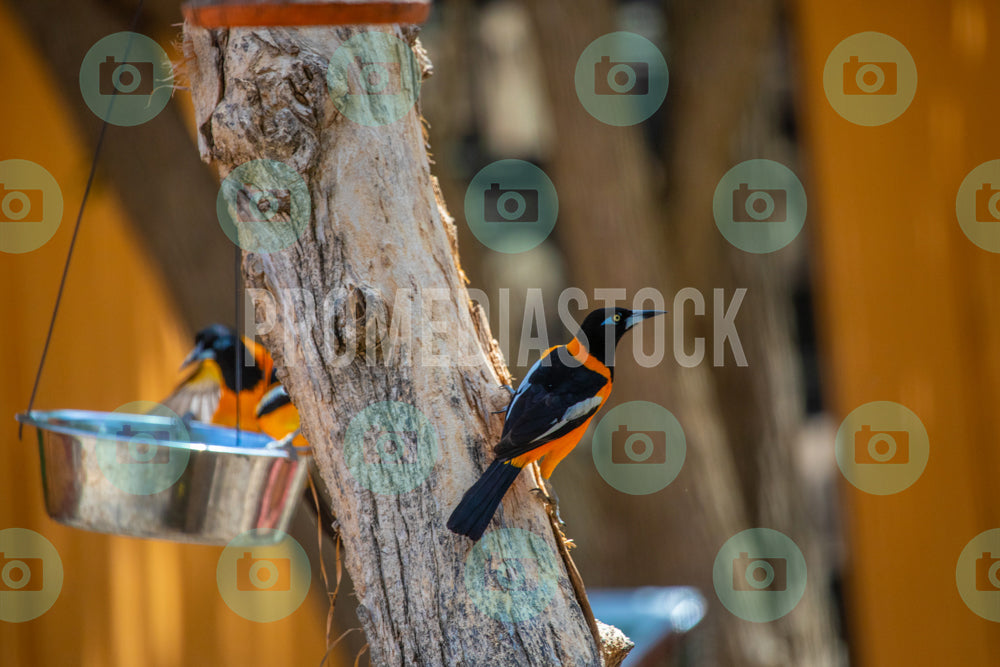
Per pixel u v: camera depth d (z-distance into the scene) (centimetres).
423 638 495
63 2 890
